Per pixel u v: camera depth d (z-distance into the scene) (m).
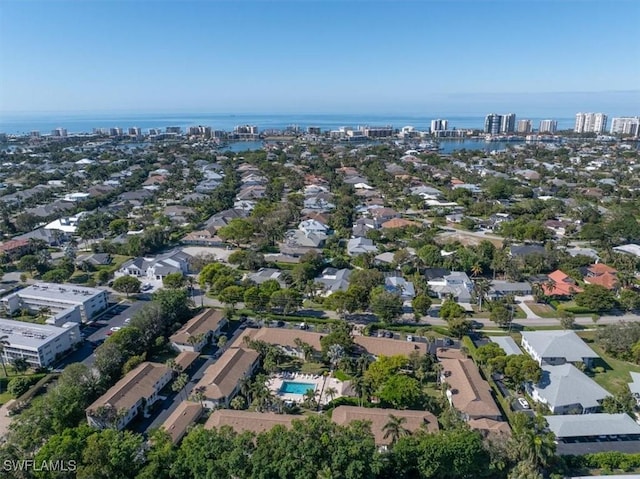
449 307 151.12
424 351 126.44
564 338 129.62
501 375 122.19
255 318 155.50
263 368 125.81
